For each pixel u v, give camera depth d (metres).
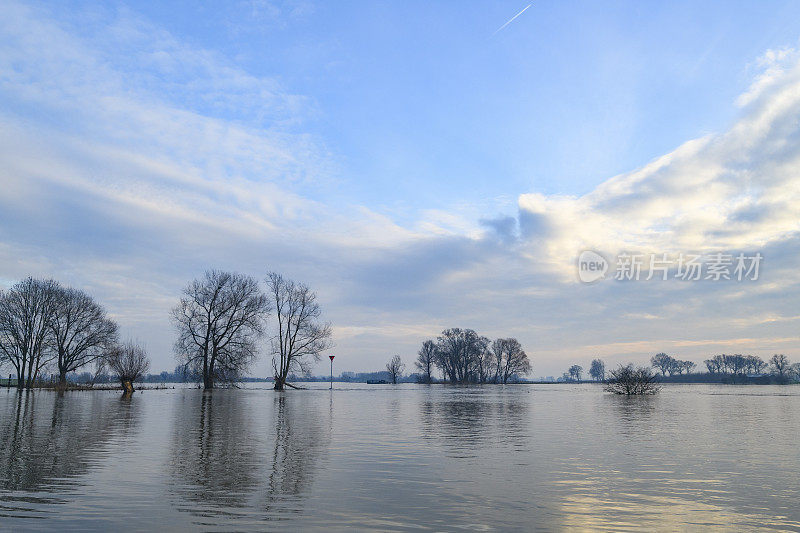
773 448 13.14
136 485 8.71
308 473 9.78
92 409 27.02
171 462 10.91
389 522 6.66
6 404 31.39
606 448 13.12
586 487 8.64
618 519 6.85
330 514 7.00
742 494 8.20
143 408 27.88
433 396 47.44
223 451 12.47
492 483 8.94
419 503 7.60
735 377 134.25
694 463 10.92
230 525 6.50
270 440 14.55
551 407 30.66
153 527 6.39
